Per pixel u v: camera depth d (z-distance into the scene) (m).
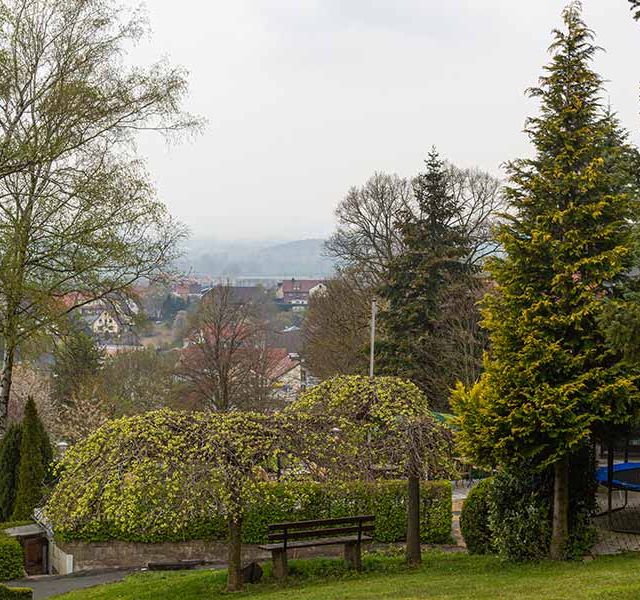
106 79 18.92
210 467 11.69
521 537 13.31
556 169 12.80
